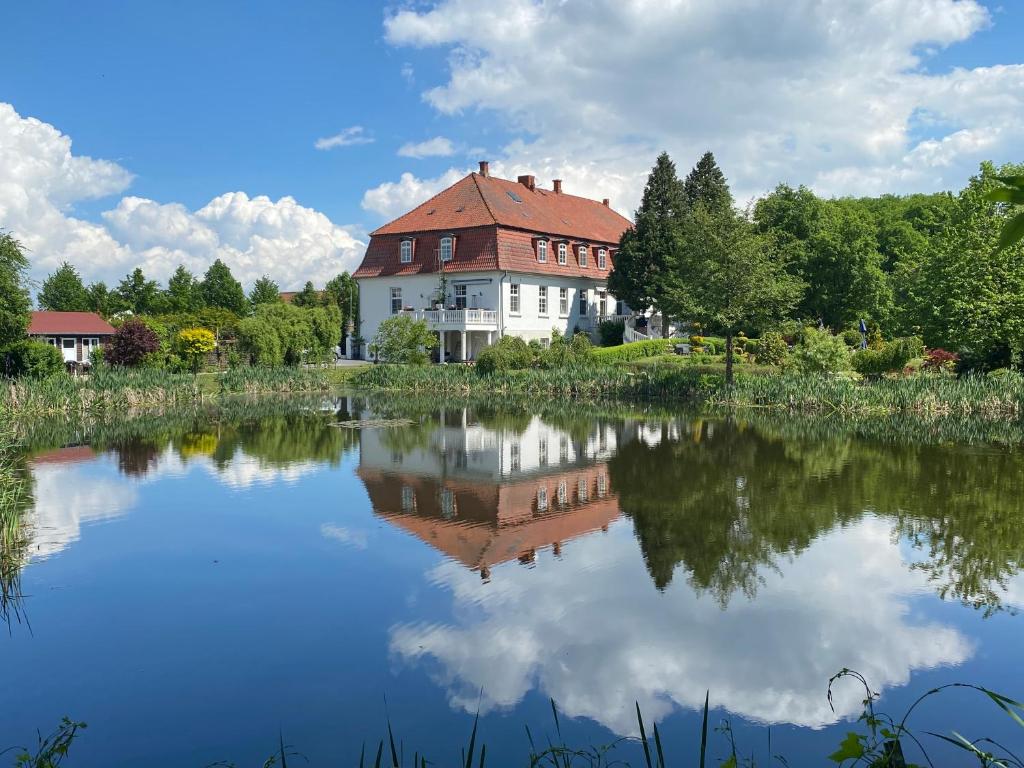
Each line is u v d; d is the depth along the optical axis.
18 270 28.06
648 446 19.25
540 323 45.19
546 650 7.38
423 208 47.56
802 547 10.45
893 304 47.62
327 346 43.97
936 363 32.12
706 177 50.53
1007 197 2.01
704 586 9.03
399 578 9.48
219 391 34.34
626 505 12.97
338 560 10.23
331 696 6.54
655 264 43.19
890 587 8.92
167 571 9.84
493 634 7.75
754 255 29.16
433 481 15.34
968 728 5.91
